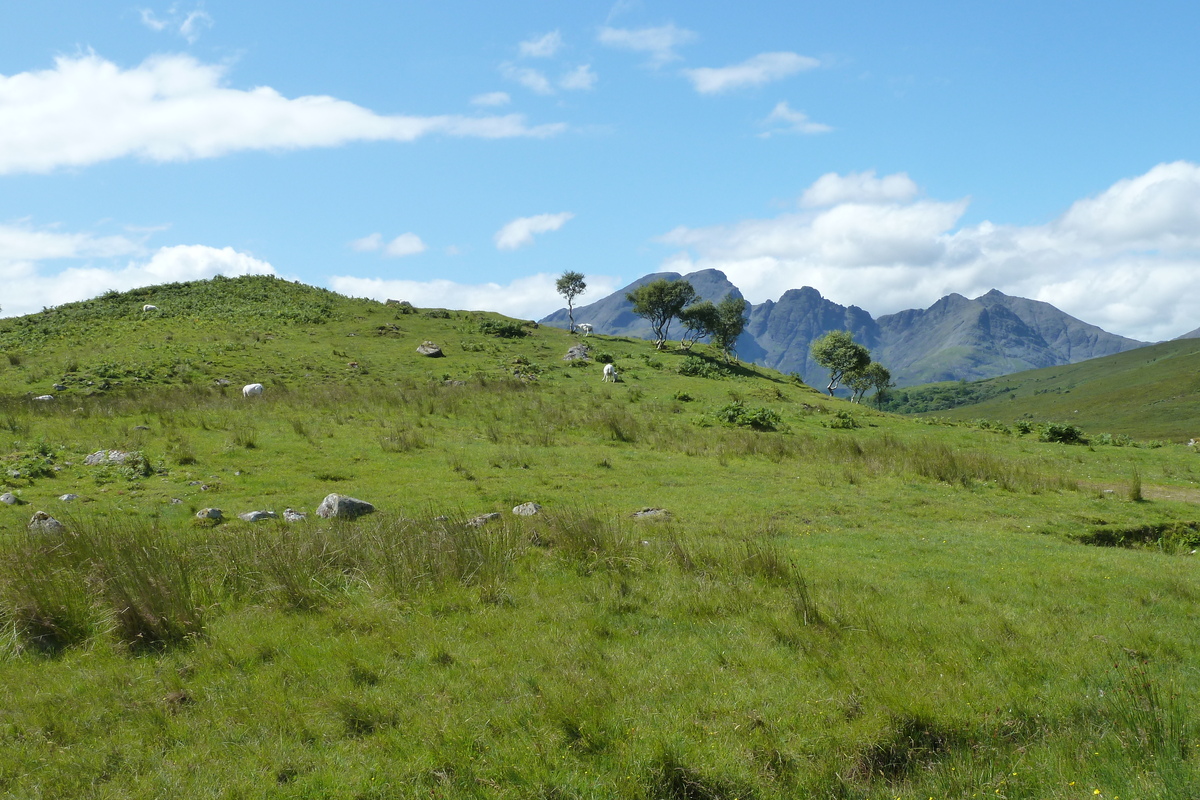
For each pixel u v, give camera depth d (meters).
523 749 6.41
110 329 50.19
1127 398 194.00
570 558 11.41
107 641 8.23
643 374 50.00
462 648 8.28
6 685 7.27
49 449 19.53
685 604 9.70
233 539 11.16
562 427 29.58
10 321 54.41
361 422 27.95
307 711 6.93
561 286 76.94
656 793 5.99
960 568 12.05
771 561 11.10
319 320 57.69
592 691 7.30
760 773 6.27
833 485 20.16
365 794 5.81
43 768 6.01
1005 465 23.55
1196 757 6.54
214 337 49.28
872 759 6.58
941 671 7.96
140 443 21.45
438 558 10.70
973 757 6.66
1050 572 11.86
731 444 26.48
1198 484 23.39
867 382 91.50
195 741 6.47
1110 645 8.80
